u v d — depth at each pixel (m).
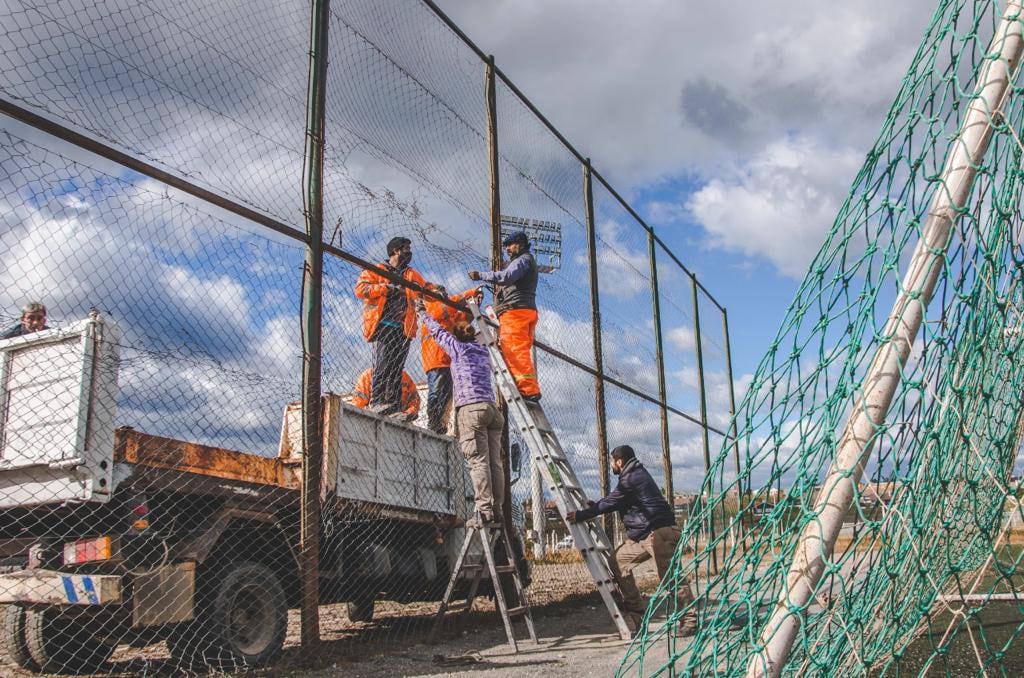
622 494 6.58
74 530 4.94
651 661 5.10
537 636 6.74
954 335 2.49
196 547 4.91
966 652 4.43
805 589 2.42
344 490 5.76
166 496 4.98
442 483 7.21
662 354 12.56
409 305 7.01
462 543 7.33
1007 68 2.46
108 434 4.63
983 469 2.67
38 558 4.80
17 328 4.88
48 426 4.61
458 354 6.75
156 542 4.85
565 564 10.60
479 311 7.12
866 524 2.43
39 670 5.14
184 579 4.81
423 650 5.92
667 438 12.36
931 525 2.62
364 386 6.71
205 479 5.10
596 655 5.60
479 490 6.47
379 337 6.79
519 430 7.77
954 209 2.45
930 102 2.57
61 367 4.65
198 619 4.99
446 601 6.30
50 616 5.01
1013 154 2.50
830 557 2.42
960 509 2.83
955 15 2.56
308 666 5.17
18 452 4.67
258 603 5.29
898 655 2.79
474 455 6.55
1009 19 2.49
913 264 2.48
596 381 10.10
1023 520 2.94
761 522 2.57
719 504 2.68
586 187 10.60
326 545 5.87
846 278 2.58
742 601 2.58
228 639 5.01
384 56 6.59
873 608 2.67
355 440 5.98
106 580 4.51
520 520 8.12
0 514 4.97
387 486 6.36
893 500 2.46
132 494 4.75
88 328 4.62
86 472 4.52
